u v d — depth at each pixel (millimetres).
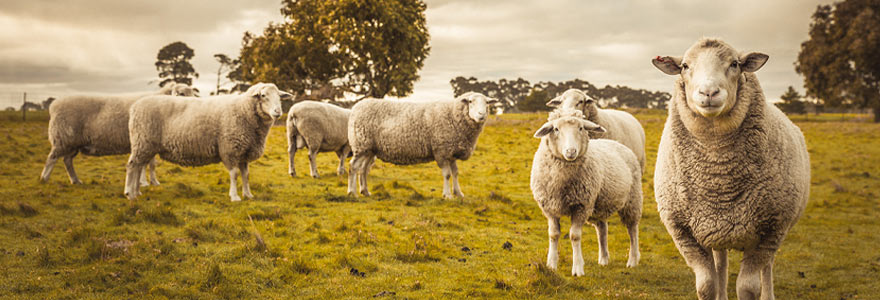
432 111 10586
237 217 8211
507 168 16125
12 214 7738
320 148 13734
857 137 27500
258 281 5391
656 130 31031
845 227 9031
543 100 80125
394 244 6980
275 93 9602
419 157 10891
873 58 45875
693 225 4047
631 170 6594
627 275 6062
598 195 6004
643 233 8477
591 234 8305
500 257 6703
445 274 5883
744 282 3922
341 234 7406
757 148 3760
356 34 32031
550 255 6125
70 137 10453
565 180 5711
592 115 10359
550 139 5656
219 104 9656
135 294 4863
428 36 35969
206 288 5074
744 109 3682
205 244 6613
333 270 5797
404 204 10039
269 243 6852
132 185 9641
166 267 5645
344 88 35438
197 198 9914
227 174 13336
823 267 6496
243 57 36312
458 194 11188
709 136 3818
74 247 6172
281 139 22141
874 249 7441
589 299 5102
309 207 9477
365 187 11008
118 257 5773
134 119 9500
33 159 14133
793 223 4258
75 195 9617
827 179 14883
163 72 72875
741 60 3658
